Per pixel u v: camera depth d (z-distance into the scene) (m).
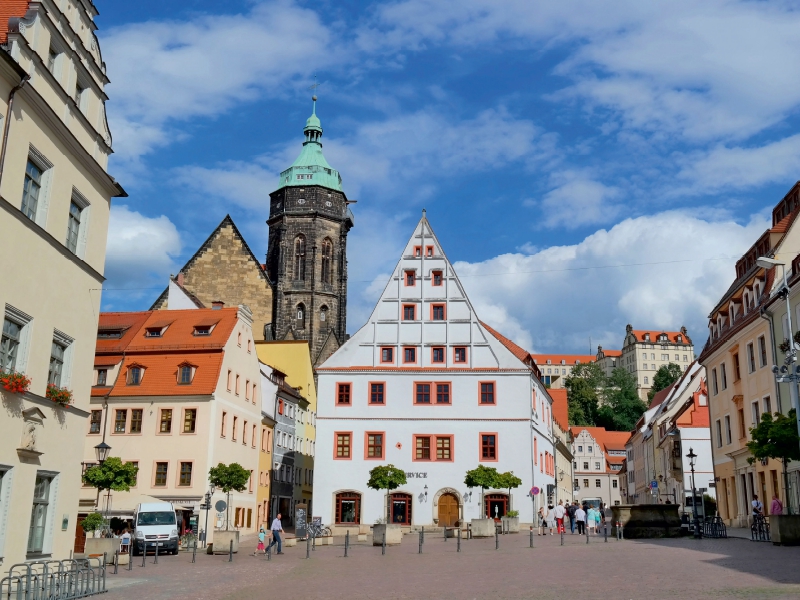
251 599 20.78
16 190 23.83
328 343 102.00
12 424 23.67
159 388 56.50
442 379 63.16
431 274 65.62
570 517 56.44
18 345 24.45
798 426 29.86
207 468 54.69
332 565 31.53
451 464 61.78
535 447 64.31
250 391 64.62
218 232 96.44
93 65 29.59
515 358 63.28
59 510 26.75
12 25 24.06
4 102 23.11
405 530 60.56
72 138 27.02
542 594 18.97
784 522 30.39
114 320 63.84
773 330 43.44
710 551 29.09
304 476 83.75
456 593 20.11
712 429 57.69
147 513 44.69
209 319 61.84
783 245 45.19
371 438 62.53
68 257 27.27
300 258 104.06
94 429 56.44
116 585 25.36
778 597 16.62
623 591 18.83
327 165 107.56
